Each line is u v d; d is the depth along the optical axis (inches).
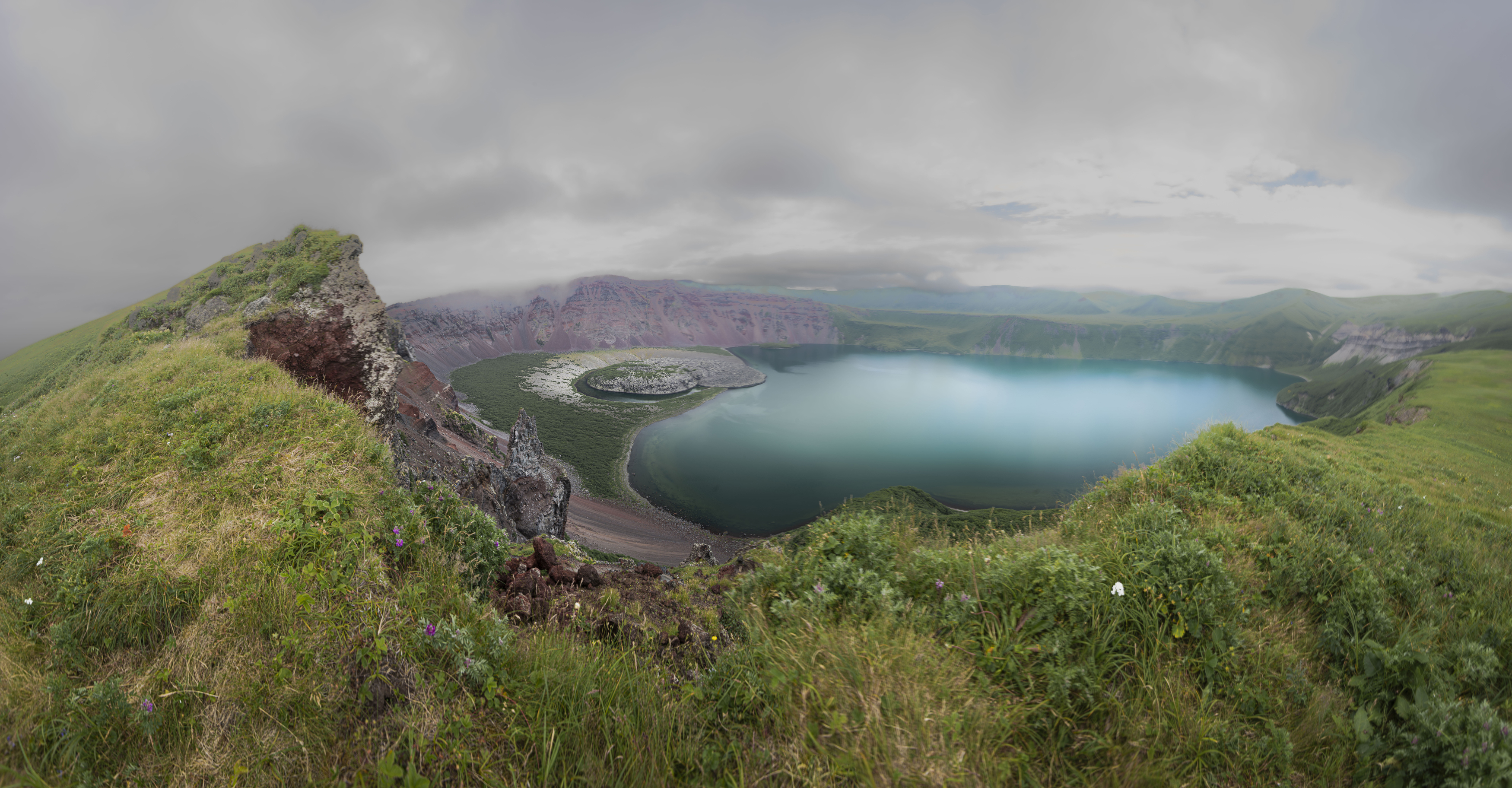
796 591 231.5
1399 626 214.2
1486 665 183.2
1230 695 177.3
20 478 366.0
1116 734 156.2
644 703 162.4
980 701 158.2
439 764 140.3
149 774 149.6
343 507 269.0
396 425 837.8
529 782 136.9
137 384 493.4
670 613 233.9
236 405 401.1
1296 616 225.6
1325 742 168.4
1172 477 370.3
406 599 205.2
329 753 149.6
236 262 1069.8
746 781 138.1
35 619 213.5
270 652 185.5
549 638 196.2
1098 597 198.1
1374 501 371.2
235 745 155.7
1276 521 301.3
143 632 204.7
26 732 152.9
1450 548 297.0
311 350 740.7
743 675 169.3
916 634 189.6
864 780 131.6
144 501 295.9
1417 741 155.7
